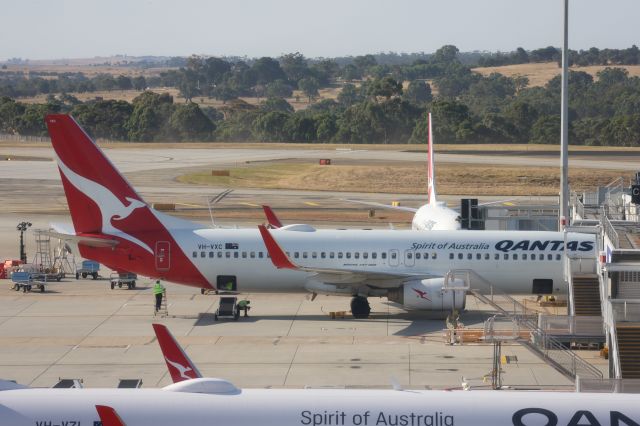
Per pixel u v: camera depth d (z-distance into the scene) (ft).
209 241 382.22
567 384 277.44
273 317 379.55
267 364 304.71
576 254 372.38
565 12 415.44
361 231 392.47
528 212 531.50
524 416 175.42
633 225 366.22
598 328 315.58
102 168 380.37
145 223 384.47
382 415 175.94
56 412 176.04
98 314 382.22
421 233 388.37
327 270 367.66
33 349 323.78
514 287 384.68
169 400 178.40
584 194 527.40
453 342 332.60
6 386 184.24
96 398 178.81
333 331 353.92
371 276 369.30
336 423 175.22
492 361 307.37
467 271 375.45
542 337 291.58
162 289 385.29
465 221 517.96
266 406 177.27
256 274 381.40
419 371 295.48
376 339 340.80
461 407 176.96
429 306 365.61
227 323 367.45
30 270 455.63
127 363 305.32
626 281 292.81
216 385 182.80
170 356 209.77
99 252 383.65
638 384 201.87
